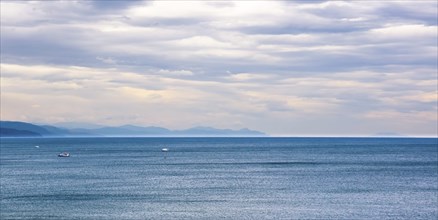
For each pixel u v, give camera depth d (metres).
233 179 101.38
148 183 94.12
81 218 59.28
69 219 58.78
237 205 67.69
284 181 97.12
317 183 93.38
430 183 92.75
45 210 64.12
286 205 67.62
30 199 73.25
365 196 75.69
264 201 71.06
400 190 82.62
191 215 60.72
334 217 59.59
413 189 83.88
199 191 82.06
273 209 64.56
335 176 106.81
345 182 94.88
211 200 72.00
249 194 78.31
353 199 72.75
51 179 101.44
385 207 66.00
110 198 74.12
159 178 103.69
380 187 86.75
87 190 83.62
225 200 72.00
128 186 89.19
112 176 107.94
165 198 74.06
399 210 63.88
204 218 58.94
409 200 71.62
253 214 61.34
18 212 62.91
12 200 72.31
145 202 70.25
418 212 62.59
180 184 92.31
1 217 59.84
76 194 78.62
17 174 112.75
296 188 85.81
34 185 90.94
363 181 96.50
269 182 95.44
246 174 112.62
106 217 59.75
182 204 68.56
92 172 117.81
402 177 104.06
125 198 74.06
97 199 73.12
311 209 64.62
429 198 73.50
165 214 61.31
